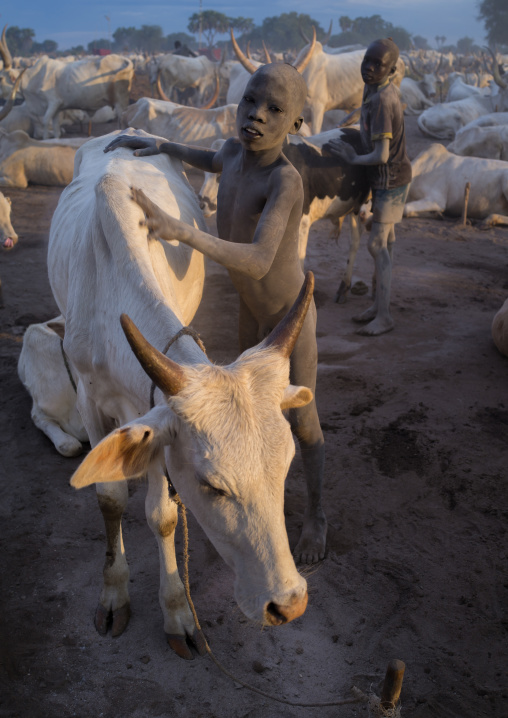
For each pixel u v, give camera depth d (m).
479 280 8.23
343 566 3.65
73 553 3.69
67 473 4.38
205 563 3.64
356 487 4.30
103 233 2.94
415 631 3.24
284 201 2.82
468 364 5.95
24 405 5.12
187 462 2.09
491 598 3.44
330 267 8.50
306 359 3.40
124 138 4.18
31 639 3.12
